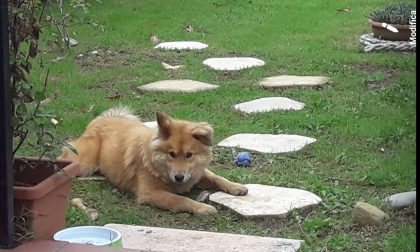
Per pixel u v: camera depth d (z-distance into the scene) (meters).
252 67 6.84
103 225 4.11
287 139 5.17
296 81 6.38
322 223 4.09
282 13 9.20
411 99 5.86
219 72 6.73
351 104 5.82
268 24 8.60
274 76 6.59
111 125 4.75
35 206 3.61
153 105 5.89
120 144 4.61
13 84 3.64
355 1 9.90
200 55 7.30
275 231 4.07
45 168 3.80
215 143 5.14
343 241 3.94
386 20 7.43
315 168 4.77
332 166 4.79
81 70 6.80
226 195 4.40
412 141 5.06
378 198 4.36
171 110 5.76
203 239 3.95
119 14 8.97
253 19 8.88
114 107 5.59
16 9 3.58
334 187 4.50
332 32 8.20
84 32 8.07
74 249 3.53
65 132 5.28
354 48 7.50
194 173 4.40
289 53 7.32
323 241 3.96
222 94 6.11
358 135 5.22
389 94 5.98
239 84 6.35
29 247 3.54
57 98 5.91
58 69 6.65
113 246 3.62
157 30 8.27
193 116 5.63
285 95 6.09
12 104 3.61
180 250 3.85
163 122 4.39
